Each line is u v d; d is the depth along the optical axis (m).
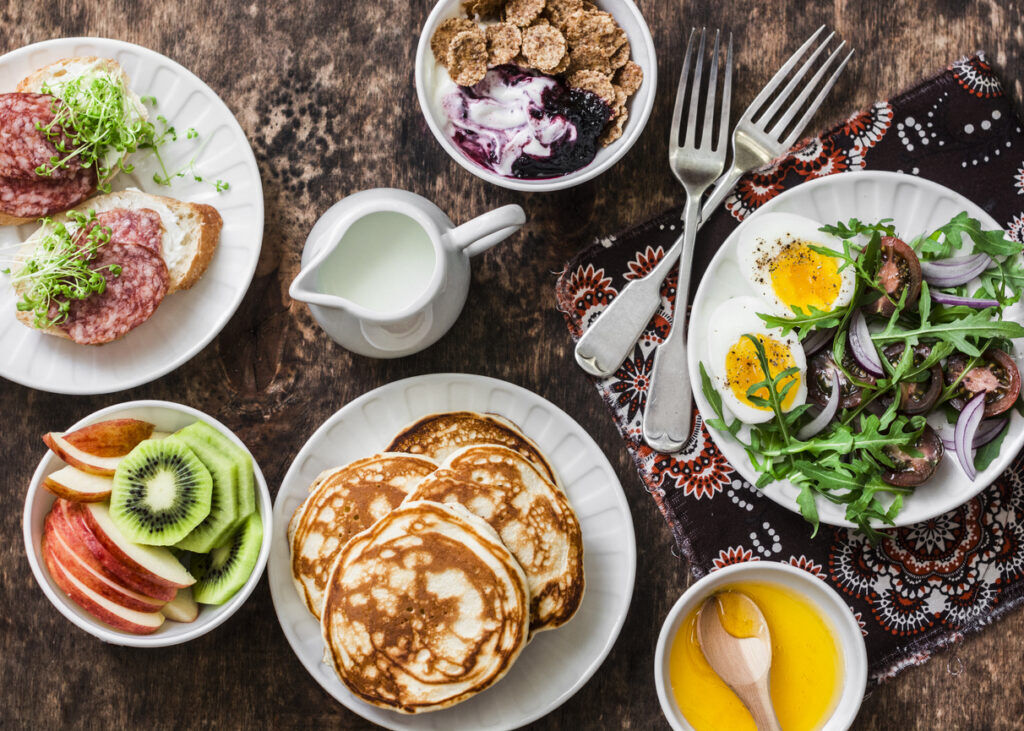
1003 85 0.71
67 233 0.67
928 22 0.71
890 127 0.70
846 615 0.67
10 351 0.69
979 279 0.68
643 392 0.71
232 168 0.69
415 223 0.66
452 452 0.68
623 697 0.71
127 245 0.68
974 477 0.67
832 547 0.70
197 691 0.71
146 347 0.69
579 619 0.69
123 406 0.66
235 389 0.71
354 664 0.66
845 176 0.68
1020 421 0.68
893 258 0.67
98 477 0.67
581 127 0.67
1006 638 0.70
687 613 0.68
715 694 0.70
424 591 0.65
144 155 0.69
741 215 0.70
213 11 0.71
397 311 0.63
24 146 0.67
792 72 0.71
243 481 0.67
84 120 0.67
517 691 0.69
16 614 0.71
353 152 0.71
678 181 0.71
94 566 0.66
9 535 0.71
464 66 0.66
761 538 0.70
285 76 0.71
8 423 0.71
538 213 0.71
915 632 0.70
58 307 0.68
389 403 0.69
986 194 0.70
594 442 0.69
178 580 0.67
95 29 0.71
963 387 0.68
